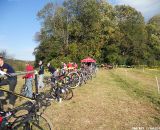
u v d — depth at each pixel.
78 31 61.59
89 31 63.00
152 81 27.09
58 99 11.21
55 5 61.91
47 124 5.87
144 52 71.31
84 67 21.16
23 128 5.55
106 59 64.06
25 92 11.44
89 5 62.16
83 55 59.75
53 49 60.81
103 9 70.94
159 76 36.53
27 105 5.70
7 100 6.80
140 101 11.62
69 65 17.55
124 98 12.43
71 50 60.09
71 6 62.53
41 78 13.61
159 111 9.59
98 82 20.34
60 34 62.22
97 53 62.66
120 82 20.95
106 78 25.45
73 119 8.54
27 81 11.45
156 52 77.69
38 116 5.77
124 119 8.52
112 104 10.93
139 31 74.06
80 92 14.22
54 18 62.16
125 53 70.50
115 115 9.05
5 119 5.40
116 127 7.68
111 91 14.95
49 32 63.22
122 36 69.44
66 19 62.91
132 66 64.75
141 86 18.58
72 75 15.16
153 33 86.38
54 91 11.17
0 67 8.22
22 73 6.29
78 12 63.22
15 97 6.89
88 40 62.91
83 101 11.55
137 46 70.00
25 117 5.54
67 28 62.06
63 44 62.38
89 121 8.31
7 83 7.17
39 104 5.77
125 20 80.38
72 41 63.88
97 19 63.53
